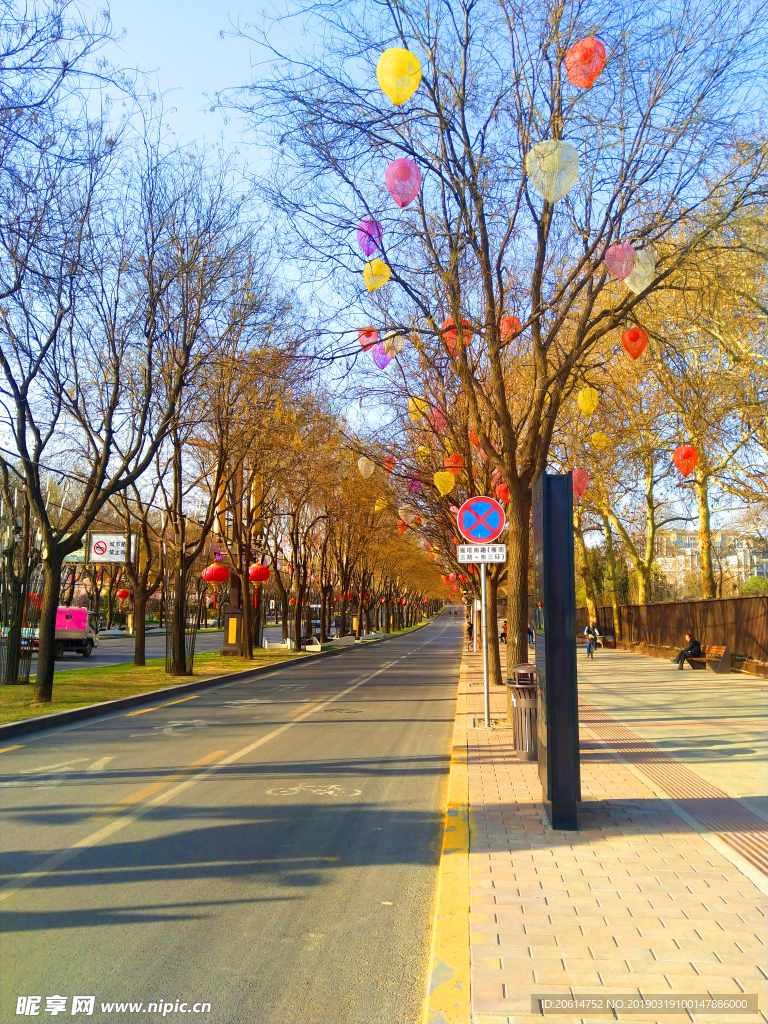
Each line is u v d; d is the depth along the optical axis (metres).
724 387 19.14
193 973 4.34
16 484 25.47
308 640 43.06
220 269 18.27
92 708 15.52
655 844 6.24
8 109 10.39
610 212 12.27
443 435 18.09
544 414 14.91
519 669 10.47
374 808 8.05
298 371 13.17
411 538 47.06
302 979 4.27
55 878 5.86
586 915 4.73
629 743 11.27
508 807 7.55
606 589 59.44
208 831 7.14
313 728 13.75
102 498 16.80
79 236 14.38
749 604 24.44
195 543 25.12
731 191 12.07
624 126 11.70
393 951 4.64
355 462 21.95
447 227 12.33
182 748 11.62
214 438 26.45
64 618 34.84
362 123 11.77
